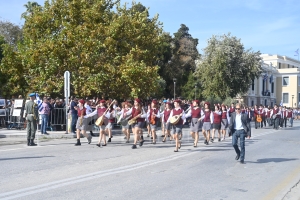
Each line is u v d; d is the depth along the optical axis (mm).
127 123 17500
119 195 7719
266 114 35594
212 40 46625
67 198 7387
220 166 11562
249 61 45812
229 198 7812
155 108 17656
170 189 8383
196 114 16359
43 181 8852
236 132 12383
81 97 24469
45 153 13523
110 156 13008
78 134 16219
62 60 24016
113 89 24656
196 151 15000
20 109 22156
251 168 11375
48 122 21906
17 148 15016
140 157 12969
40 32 25422
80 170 10289
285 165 12047
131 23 25922
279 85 83500
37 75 25219
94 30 23969
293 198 7953
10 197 7383
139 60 26844
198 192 8211
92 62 23703
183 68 62812
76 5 24578
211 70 45750
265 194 8242
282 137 22734
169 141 18781
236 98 49969
